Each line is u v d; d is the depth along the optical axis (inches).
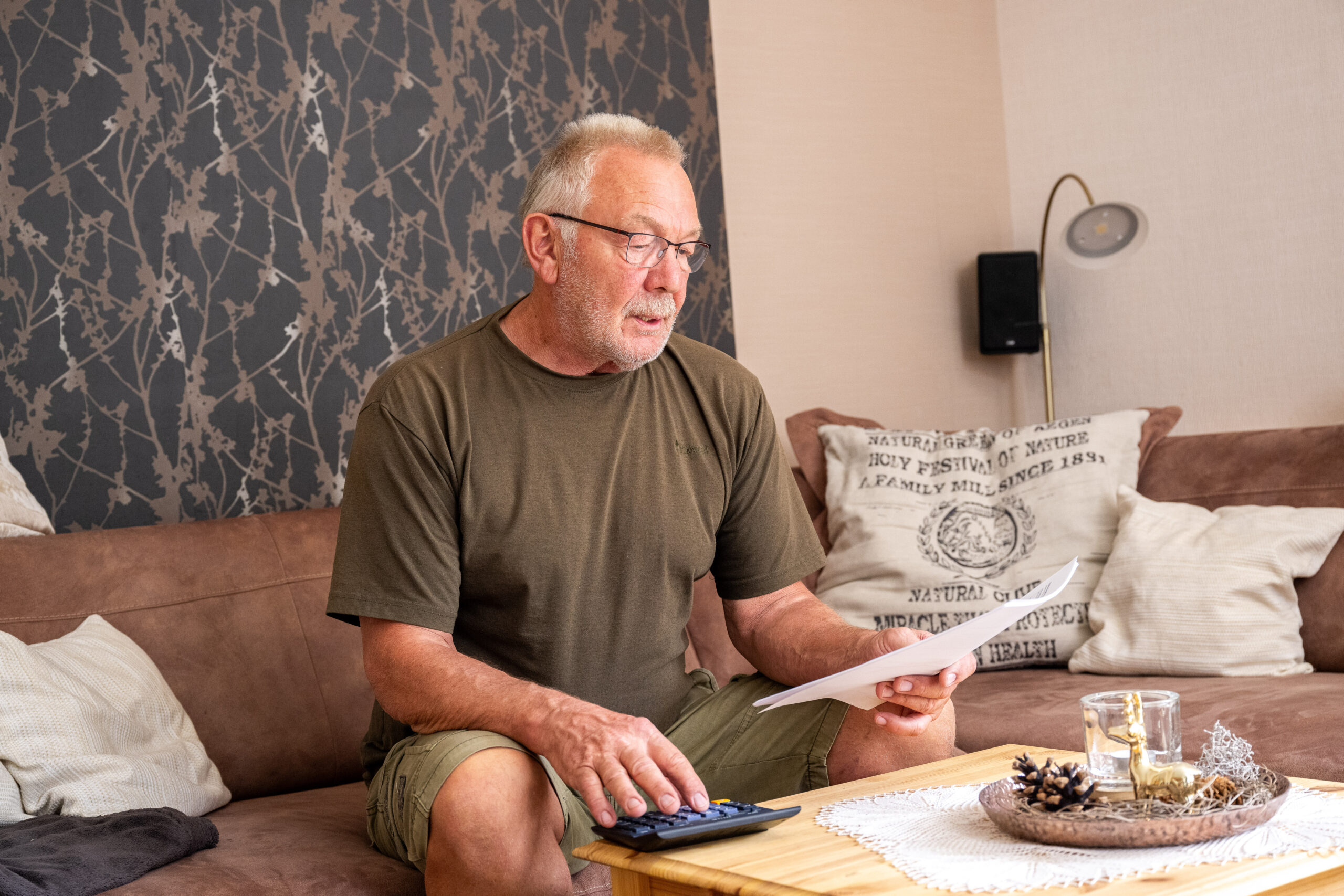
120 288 94.6
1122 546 92.6
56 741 62.6
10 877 49.3
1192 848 39.8
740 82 130.5
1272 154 123.3
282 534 86.0
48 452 91.6
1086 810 42.3
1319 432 93.9
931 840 43.4
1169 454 100.6
